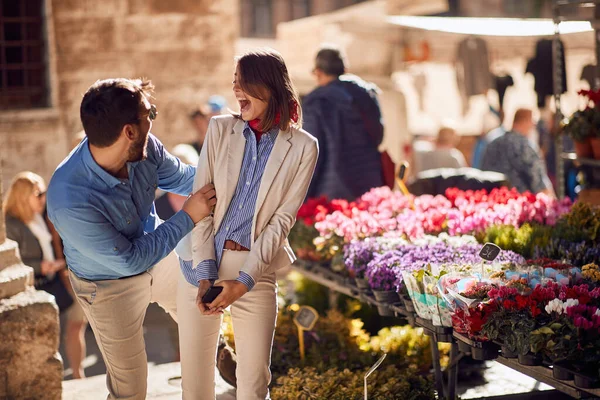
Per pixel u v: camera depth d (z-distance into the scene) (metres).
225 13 12.15
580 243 5.50
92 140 3.94
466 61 13.97
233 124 4.12
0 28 11.48
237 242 4.10
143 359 4.38
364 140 7.89
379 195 6.87
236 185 4.11
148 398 5.66
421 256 5.26
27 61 11.62
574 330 3.84
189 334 4.18
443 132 13.29
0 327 5.18
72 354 7.36
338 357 5.86
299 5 29.28
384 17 13.27
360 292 5.65
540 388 5.61
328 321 6.26
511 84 14.22
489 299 4.19
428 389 5.23
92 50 11.79
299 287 7.35
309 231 6.63
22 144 11.57
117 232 4.03
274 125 4.05
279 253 4.20
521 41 14.23
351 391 5.12
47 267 7.23
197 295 4.02
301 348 5.84
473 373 5.91
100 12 11.76
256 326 4.13
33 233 7.25
